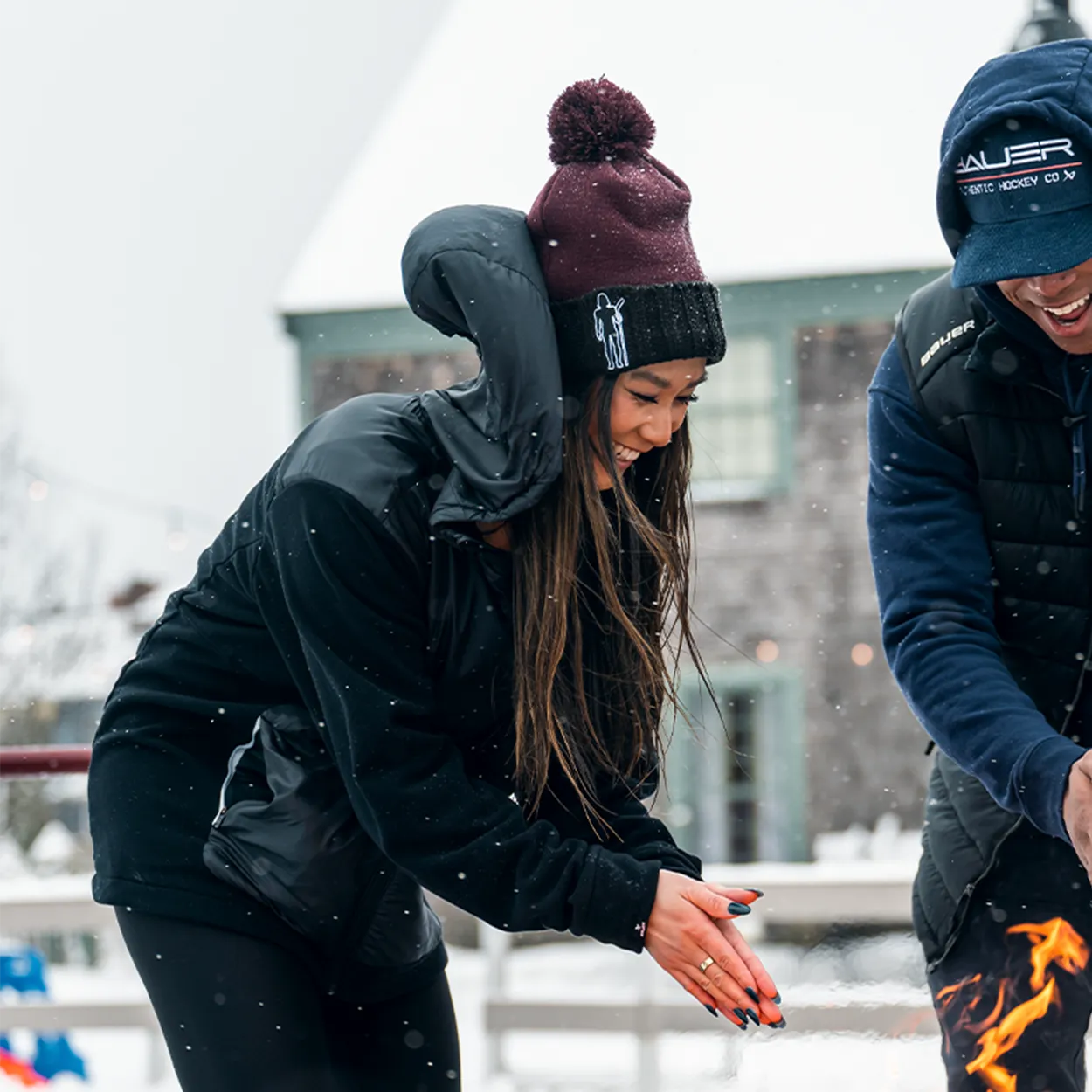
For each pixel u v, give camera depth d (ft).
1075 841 7.66
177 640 8.36
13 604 77.61
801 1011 15.92
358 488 7.55
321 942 8.30
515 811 7.68
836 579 45.91
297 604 7.62
